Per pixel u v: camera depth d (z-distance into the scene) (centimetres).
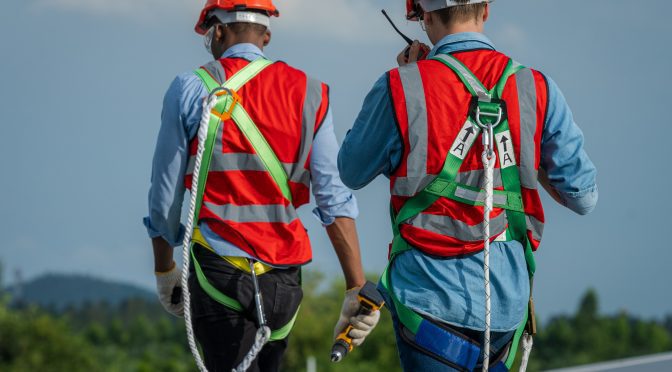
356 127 920
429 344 880
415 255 892
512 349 916
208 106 1015
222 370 1047
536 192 902
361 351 9331
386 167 916
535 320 938
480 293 882
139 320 19450
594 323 17300
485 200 873
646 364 1955
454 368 881
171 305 1162
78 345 10694
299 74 1077
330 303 9988
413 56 980
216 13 1105
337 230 1085
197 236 1049
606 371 1903
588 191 921
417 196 895
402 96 888
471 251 886
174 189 1060
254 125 1045
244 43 1098
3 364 10031
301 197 1077
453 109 885
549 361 16238
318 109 1065
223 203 1043
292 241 1054
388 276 912
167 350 17738
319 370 9094
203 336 1058
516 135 891
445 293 879
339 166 942
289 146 1054
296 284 1073
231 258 1038
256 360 1055
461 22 934
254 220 1045
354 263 1091
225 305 1040
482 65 907
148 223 1105
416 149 885
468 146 884
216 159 1042
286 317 1062
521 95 896
